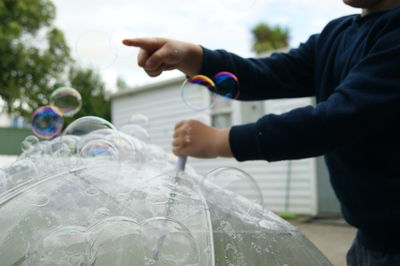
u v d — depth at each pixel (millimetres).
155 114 6930
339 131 831
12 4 10500
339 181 1069
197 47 1239
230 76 1245
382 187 946
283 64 1381
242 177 1095
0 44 9922
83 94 12695
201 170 6035
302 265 859
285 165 5656
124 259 682
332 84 1176
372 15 1070
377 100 817
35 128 1627
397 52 852
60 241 686
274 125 885
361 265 1068
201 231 783
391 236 951
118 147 1138
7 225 740
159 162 1347
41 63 10562
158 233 697
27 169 984
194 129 1029
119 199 813
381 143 941
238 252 795
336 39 1204
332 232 4363
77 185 839
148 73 1167
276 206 5691
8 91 10141
